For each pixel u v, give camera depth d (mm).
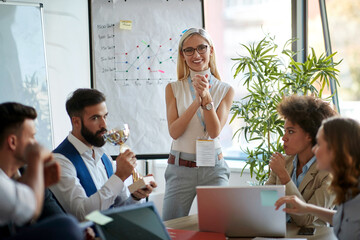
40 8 3900
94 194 2311
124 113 3922
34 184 1432
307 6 4059
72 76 4309
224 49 4461
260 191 1899
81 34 4336
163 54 3928
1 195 1382
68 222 1376
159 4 3914
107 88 3912
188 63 3086
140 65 3926
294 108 2262
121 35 3904
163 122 3941
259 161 3643
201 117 3027
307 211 1896
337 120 1708
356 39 3930
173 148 3084
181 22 3922
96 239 1839
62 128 4293
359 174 1662
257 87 3570
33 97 3881
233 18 4398
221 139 4531
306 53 4109
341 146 1656
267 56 3531
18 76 3832
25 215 1418
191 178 3016
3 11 3771
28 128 1698
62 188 2357
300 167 2406
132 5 3910
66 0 4227
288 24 4168
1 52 3773
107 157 2752
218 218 1960
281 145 3527
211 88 3098
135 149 3926
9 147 1666
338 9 3957
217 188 1924
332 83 4012
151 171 4617
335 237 1961
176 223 2186
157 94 3941
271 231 1936
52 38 4168
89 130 2451
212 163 2953
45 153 1499
